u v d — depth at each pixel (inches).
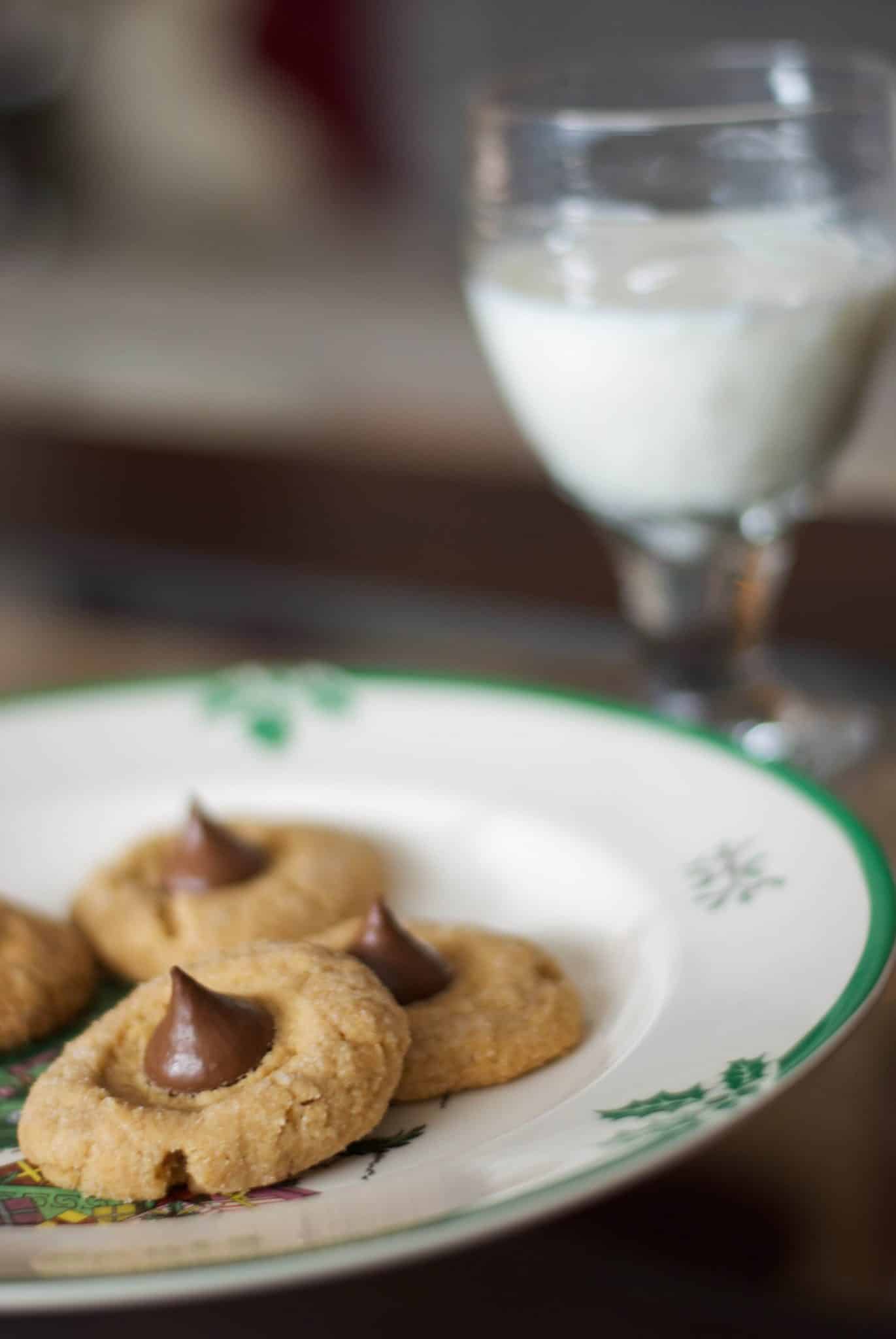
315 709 25.1
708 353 24.3
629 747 23.8
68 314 60.7
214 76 82.7
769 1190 20.9
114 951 22.6
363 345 55.8
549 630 28.5
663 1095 19.2
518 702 24.7
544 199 25.0
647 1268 21.1
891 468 35.0
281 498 32.9
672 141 24.5
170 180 82.4
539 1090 20.2
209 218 81.9
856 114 24.5
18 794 24.5
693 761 23.4
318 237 77.4
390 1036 19.9
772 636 28.0
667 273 24.5
